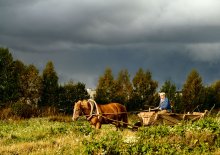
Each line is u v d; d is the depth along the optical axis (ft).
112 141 46.88
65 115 143.33
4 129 90.63
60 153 49.96
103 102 167.43
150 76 177.78
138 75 176.86
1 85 145.69
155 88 178.09
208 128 55.26
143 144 47.52
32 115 130.72
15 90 147.84
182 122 60.64
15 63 151.23
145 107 173.99
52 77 156.46
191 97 182.60
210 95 196.54
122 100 170.09
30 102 154.20
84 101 69.56
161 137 53.36
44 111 139.44
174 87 176.86
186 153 47.65
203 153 47.88
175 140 51.67
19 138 70.64
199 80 184.44
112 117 70.54
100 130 67.67
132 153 46.19
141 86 175.73
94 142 46.78
